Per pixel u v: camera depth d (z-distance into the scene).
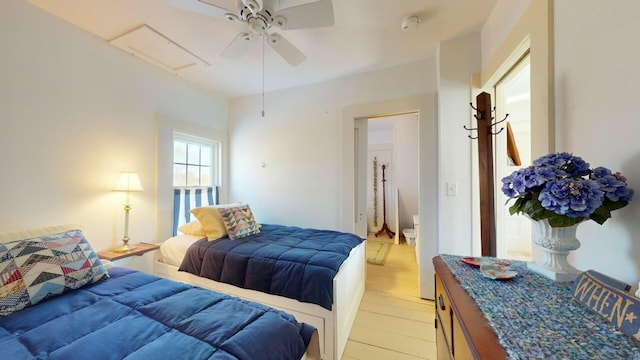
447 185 2.21
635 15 0.73
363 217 2.89
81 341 0.88
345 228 2.80
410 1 1.69
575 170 0.80
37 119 1.71
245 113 3.40
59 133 1.82
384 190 5.35
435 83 2.44
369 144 5.52
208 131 3.15
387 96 2.63
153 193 2.51
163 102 2.63
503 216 1.91
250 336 0.92
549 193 0.78
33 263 1.21
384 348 1.71
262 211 3.29
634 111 0.73
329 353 1.55
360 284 2.36
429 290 2.40
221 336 0.90
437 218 2.39
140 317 1.04
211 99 3.24
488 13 1.84
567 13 1.02
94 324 0.99
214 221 2.32
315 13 1.43
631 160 0.74
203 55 2.35
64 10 1.73
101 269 1.43
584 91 0.93
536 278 0.88
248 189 3.38
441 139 2.22
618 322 0.57
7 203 1.58
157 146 2.53
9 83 1.58
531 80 1.25
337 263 1.67
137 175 2.17
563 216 0.79
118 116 2.21
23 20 1.64
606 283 0.66
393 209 5.21
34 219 1.69
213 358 0.80
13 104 1.60
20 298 1.10
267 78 2.87
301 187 3.08
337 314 1.56
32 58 1.68
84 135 1.97
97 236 2.04
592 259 0.89
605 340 0.53
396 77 2.59
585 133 0.92
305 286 1.59
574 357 0.48
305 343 1.09
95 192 2.04
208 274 1.97
